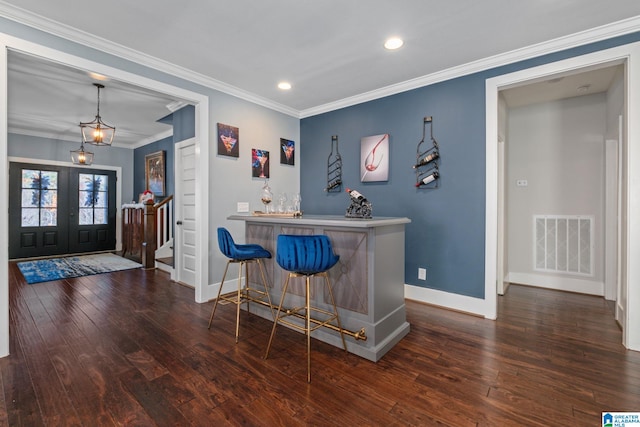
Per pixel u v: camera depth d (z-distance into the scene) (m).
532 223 4.11
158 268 5.12
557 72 2.54
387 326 2.32
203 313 3.05
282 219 2.51
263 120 4.08
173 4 2.10
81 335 2.50
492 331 2.60
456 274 3.11
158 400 1.68
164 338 2.46
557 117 3.94
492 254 2.88
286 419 1.54
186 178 4.22
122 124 5.56
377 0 2.05
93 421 1.51
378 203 3.71
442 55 2.81
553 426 1.48
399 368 2.02
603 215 3.65
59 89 3.83
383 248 2.29
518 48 2.66
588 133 3.75
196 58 2.90
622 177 2.51
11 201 5.80
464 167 3.05
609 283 3.47
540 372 1.96
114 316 2.94
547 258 4.01
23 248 5.93
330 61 2.96
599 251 3.68
